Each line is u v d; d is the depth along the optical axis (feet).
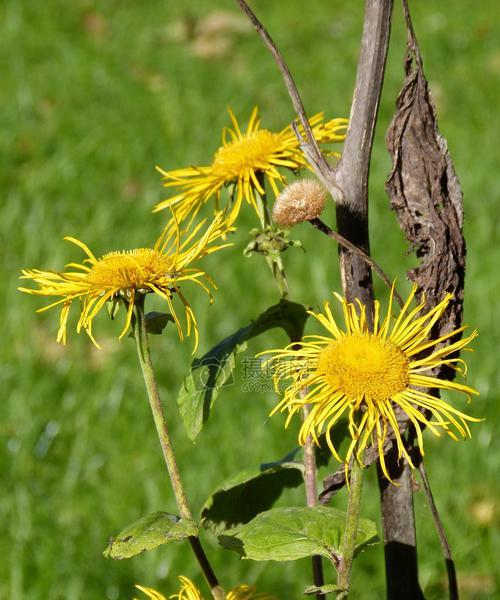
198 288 22.16
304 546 7.68
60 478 17.33
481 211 24.98
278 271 8.46
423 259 8.32
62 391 19.51
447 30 38.34
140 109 31.58
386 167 27.14
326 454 9.90
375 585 14.74
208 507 9.72
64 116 30.96
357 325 7.57
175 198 9.07
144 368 7.59
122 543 7.10
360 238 8.50
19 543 15.53
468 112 31.22
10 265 23.39
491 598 14.53
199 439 17.62
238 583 14.67
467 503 16.11
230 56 36.70
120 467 17.08
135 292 7.43
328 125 9.32
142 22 39.81
